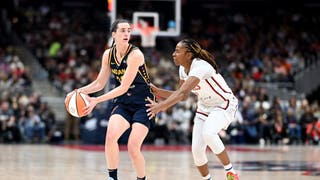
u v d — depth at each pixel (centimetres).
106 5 2981
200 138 661
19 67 2145
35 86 2245
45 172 909
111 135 618
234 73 2380
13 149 1529
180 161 1177
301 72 2483
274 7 3153
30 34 2588
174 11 1838
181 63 662
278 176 880
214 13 3041
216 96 656
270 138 2003
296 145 1975
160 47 2692
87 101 620
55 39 2577
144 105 639
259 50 2706
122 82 625
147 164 1095
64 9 2992
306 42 2806
